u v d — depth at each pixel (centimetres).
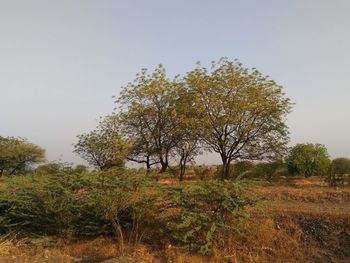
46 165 1595
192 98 2619
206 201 1130
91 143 2900
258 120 2648
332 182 2203
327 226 1186
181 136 2778
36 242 1145
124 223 1198
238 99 2547
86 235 1221
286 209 1345
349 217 1194
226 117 2522
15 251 1080
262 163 2881
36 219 1237
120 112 2883
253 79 2594
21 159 4397
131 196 1123
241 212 1132
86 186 1215
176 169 3052
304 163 3092
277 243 1135
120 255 1019
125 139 2803
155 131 2811
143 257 1016
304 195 1612
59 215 1190
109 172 1211
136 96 2780
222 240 1102
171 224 1131
